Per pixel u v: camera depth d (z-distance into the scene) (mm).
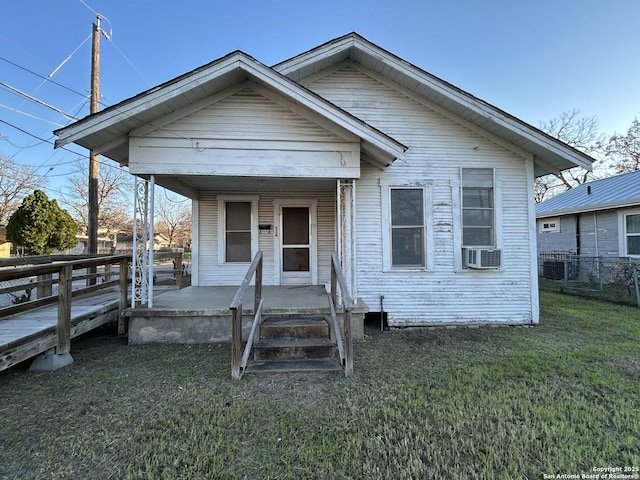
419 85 5898
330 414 2752
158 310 4859
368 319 6598
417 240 6113
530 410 2795
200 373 3664
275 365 3807
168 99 4477
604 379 3451
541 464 2105
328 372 3695
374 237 6039
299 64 5609
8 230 14766
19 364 3928
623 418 2666
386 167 6070
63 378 3510
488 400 2982
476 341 5027
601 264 9750
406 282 6031
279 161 5000
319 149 5055
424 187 6109
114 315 5336
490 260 5855
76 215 26922
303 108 5004
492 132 6148
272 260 7422
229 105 4965
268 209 7473
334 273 5023
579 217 12492
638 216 10289
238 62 4535
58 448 2266
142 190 5355
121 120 4445
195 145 4906
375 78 6168
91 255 7699
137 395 3107
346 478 1978
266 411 2801
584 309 7340
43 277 5438
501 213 6145
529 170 6199
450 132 6180
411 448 2268
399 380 3471
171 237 33688
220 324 4926
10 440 2355
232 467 2078
